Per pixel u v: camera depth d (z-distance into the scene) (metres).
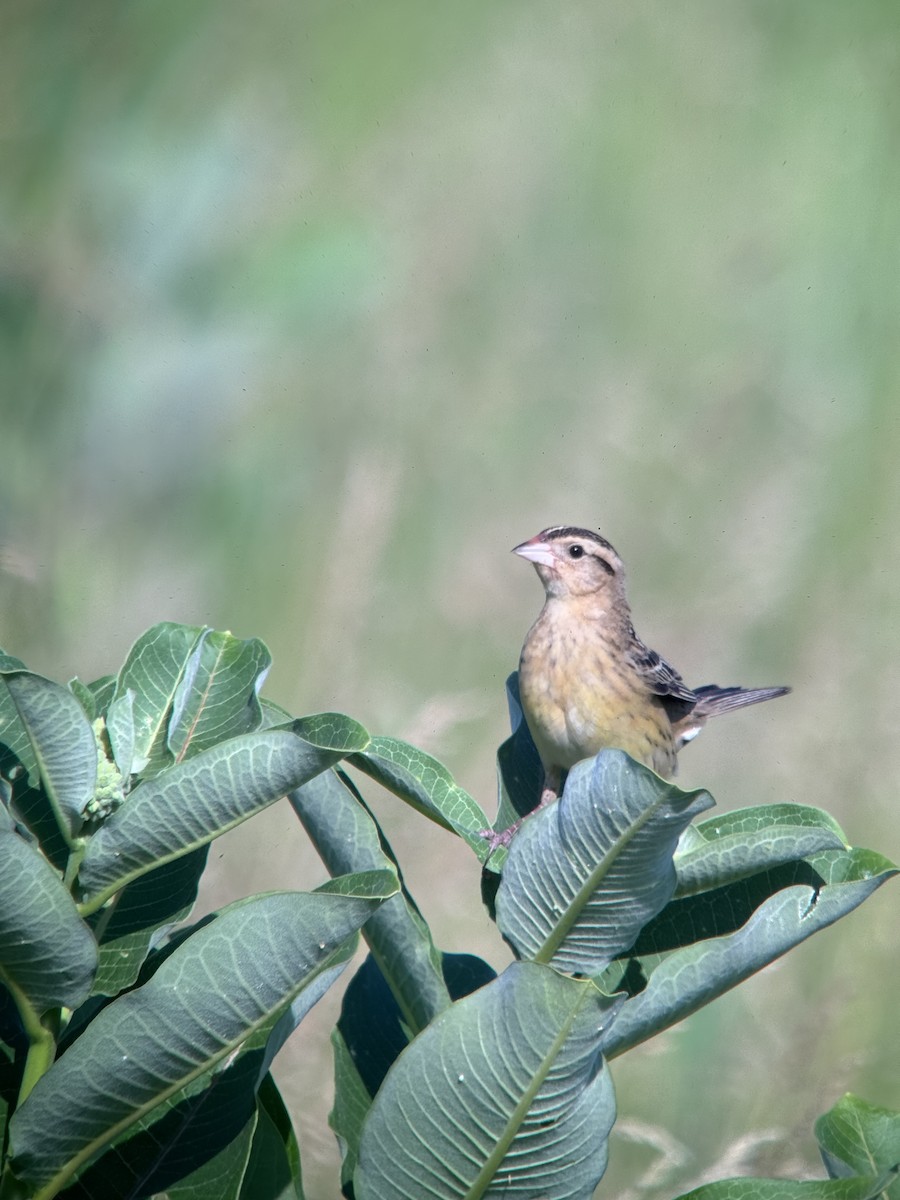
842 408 15.27
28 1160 4.12
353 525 12.16
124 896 4.70
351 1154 5.02
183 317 13.20
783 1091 9.62
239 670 5.01
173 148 13.76
